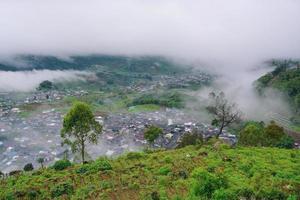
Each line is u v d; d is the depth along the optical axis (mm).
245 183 37250
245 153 53188
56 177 46906
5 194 41688
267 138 80062
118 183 42406
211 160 48344
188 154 53125
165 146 142875
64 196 40688
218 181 34469
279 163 47500
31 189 43156
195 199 33344
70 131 61469
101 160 54875
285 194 33906
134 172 46125
